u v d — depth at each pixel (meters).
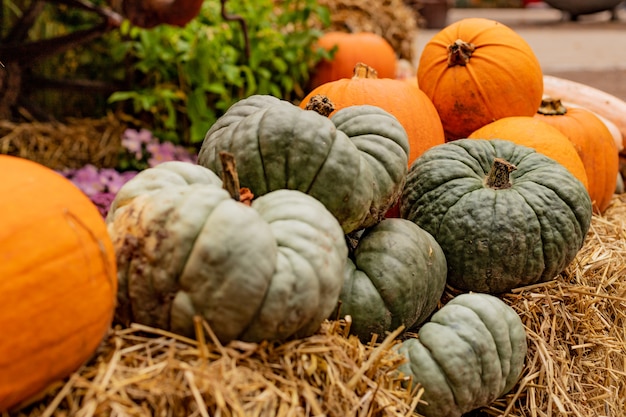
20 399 1.05
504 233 1.73
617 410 1.88
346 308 1.54
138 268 1.21
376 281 1.56
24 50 3.49
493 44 2.39
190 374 1.10
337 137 1.50
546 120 2.54
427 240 1.69
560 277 1.91
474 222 1.75
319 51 3.96
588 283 1.98
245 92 3.89
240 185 1.52
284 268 1.21
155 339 1.20
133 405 1.08
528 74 2.38
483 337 1.51
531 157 1.94
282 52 3.90
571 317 1.85
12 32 3.65
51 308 1.04
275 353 1.25
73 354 1.08
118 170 3.81
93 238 1.13
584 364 1.83
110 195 3.09
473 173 1.88
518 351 1.58
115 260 1.19
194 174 1.46
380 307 1.55
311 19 4.45
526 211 1.75
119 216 1.31
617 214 2.63
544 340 1.74
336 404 1.24
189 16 2.86
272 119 1.49
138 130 3.94
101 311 1.12
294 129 1.47
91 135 3.87
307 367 1.25
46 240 1.05
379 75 4.09
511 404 1.64
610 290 2.01
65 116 4.06
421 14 6.77
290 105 1.72
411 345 1.53
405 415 1.35
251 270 1.17
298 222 1.29
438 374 1.47
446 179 1.85
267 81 3.83
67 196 1.14
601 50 5.17
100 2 3.94
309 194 1.48
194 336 1.22
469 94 2.38
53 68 3.92
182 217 1.20
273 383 1.19
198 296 1.18
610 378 1.85
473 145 1.96
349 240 1.70
